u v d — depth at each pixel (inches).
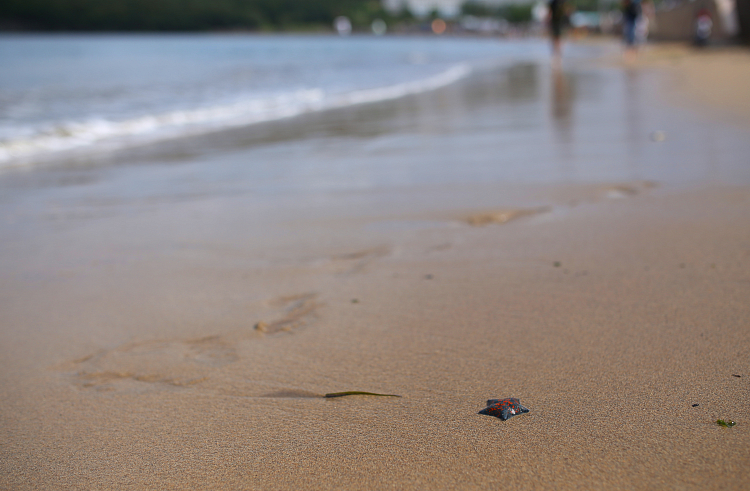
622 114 288.7
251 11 3080.7
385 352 79.6
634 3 688.4
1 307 100.9
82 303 101.7
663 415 61.9
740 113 258.1
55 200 174.7
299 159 225.0
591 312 87.5
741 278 96.1
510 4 3622.0
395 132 279.6
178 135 290.7
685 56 644.7
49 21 2413.9
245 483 55.8
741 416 60.8
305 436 62.4
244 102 415.2
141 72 642.8
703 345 75.9
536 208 143.1
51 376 78.6
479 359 76.2
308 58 946.7
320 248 123.5
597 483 52.7
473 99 400.8
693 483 52.0
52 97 419.2
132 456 61.0
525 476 54.1
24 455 62.2
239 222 145.6
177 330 89.9
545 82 501.7
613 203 143.3
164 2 2709.2
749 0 733.3
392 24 3673.7
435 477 54.8
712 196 143.3
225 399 70.7
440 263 111.0
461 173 186.2
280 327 89.0
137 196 177.0
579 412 63.4
